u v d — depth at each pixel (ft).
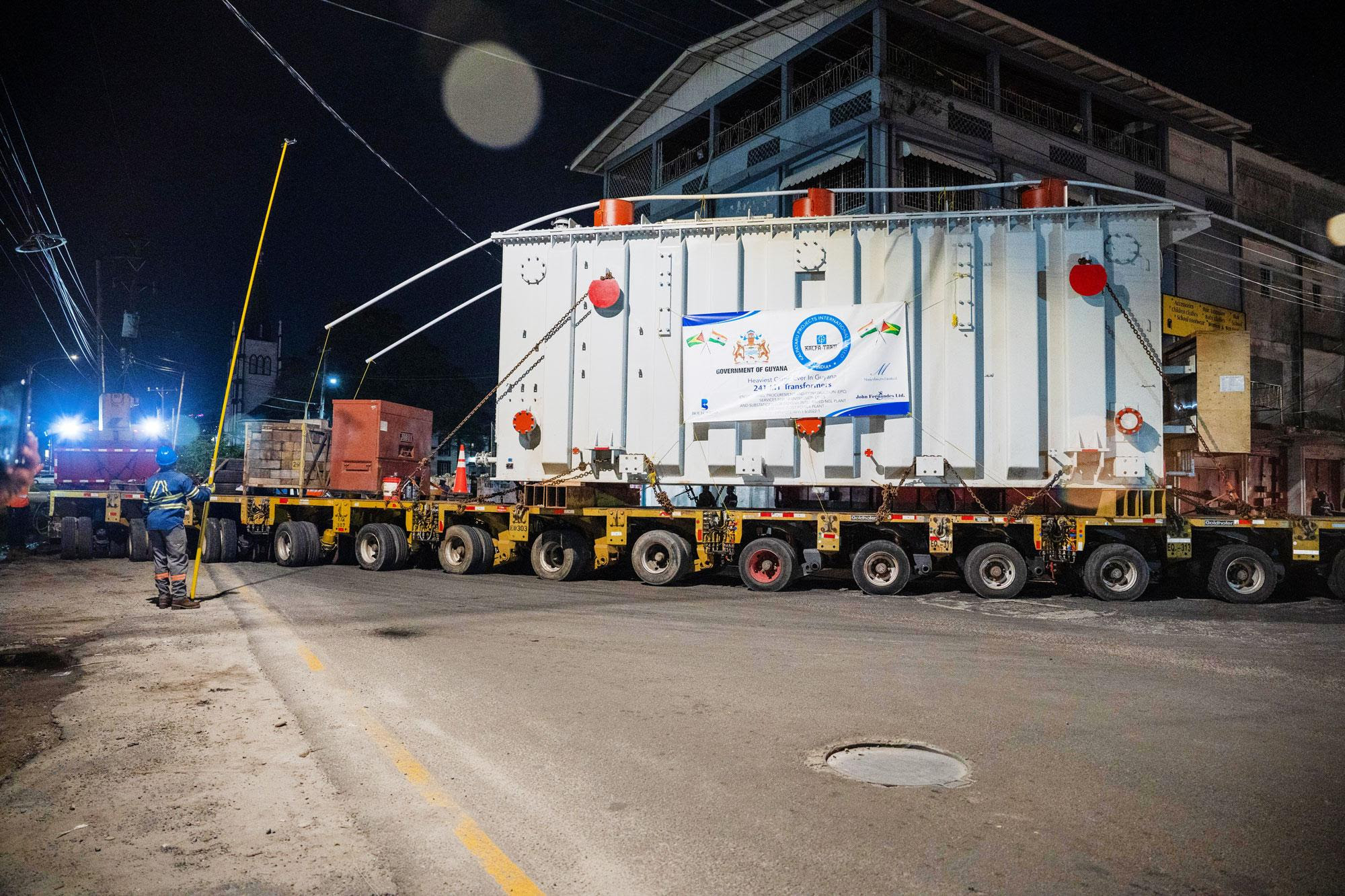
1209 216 37.24
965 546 37.81
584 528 42.06
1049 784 13.69
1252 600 35.68
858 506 40.70
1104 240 36.63
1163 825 12.03
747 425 38.34
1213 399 36.24
